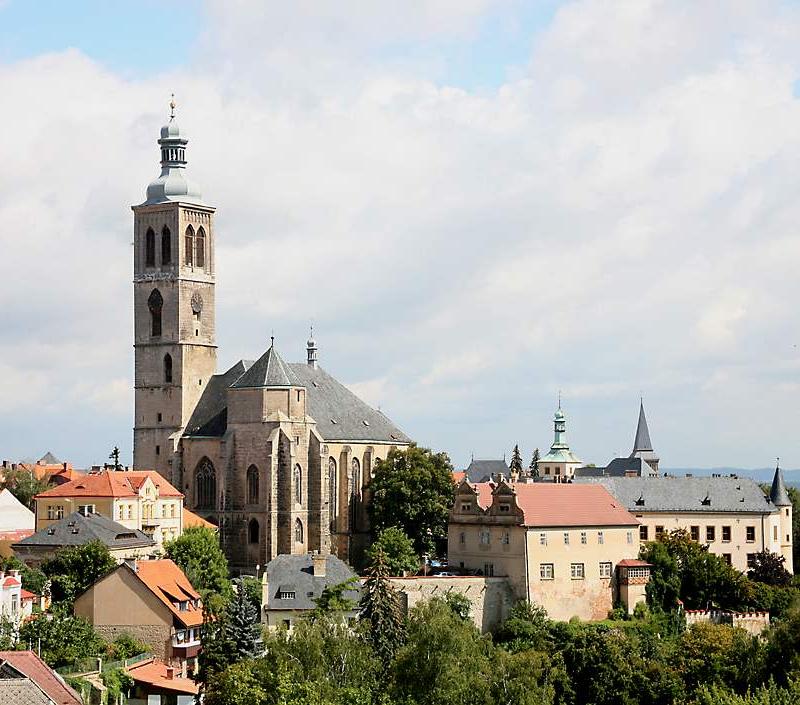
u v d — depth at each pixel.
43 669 160.38
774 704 187.88
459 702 186.25
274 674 182.62
